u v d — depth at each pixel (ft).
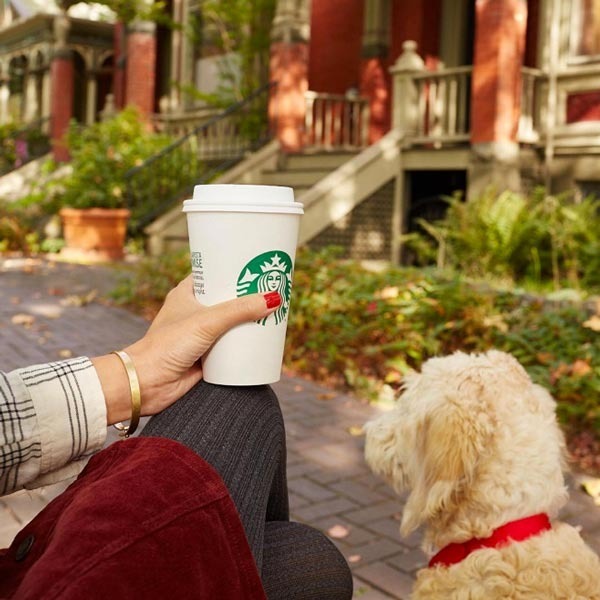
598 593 5.23
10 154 65.16
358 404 17.66
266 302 3.94
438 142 38.14
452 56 44.83
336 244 36.83
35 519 3.32
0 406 3.31
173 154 45.39
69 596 2.73
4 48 77.82
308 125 44.14
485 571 5.36
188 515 3.13
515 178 34.35
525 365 17.24
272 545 4.34
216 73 54.70
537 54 37.93
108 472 3.34
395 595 9.48
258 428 4.02
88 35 70.03
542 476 5.45
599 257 27.07
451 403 5.42
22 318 24.98
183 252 29.91
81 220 42.24
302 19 42.91
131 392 3.76
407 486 6.04
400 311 19.16
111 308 27.96
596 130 34.04
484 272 29.86
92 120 71.41
